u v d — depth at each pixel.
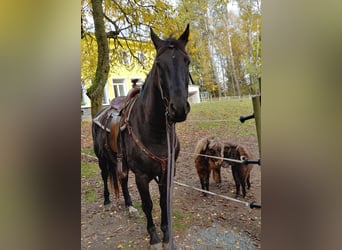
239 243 1.37
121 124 1.54
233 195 1.57
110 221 1.68
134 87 1.59
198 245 1.41
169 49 1.13
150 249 1.50
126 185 1.77
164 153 1.35
